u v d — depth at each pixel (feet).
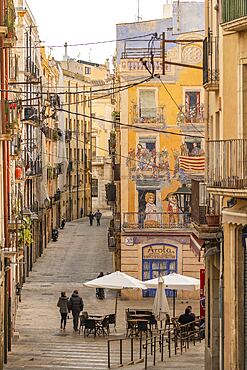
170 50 293.84
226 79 120.57
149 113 294.05
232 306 118.21
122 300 294.05
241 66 116.26
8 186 209.46
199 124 293.64
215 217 132.46
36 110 350.64
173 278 217.97
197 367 158.92
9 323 193.16
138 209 295.07
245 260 117.70
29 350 193.16
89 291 314.96
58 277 346.33
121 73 292.61
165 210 294.66
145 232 293.64
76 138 602.03
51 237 469.57
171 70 292.61
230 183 110.93
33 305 277.64
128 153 295.28
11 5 183.73
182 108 293.64
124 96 294.46
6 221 196.95
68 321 245.86
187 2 303.68
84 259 397.39
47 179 449.89
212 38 139.85
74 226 547.49
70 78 593.83
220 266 128.36
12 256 192.44
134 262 294.05
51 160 477.36
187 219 292.61
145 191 295.07
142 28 326.44
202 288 204.44
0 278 171.01
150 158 294.66
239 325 117.80
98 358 180.65
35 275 350.43
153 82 293.64
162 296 213.66
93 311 266.77
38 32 398.21
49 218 464.24
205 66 143.13
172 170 294.25
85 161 631.56
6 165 203.51
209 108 148.97
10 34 184.24
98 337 215.92
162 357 173.06
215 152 138.00
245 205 113.91
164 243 293.43
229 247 119.14
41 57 420.77
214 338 142.61
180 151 294.05
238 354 117.70
